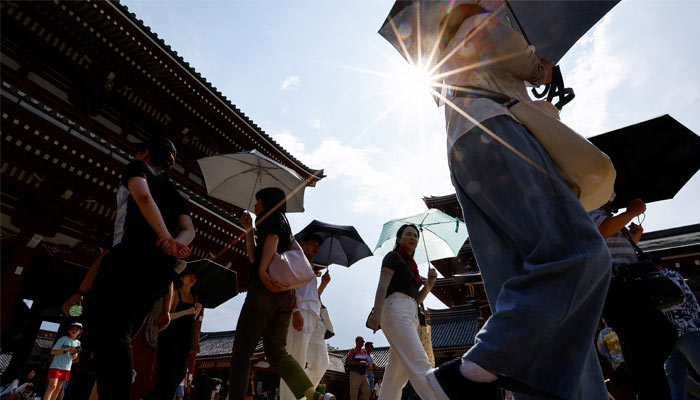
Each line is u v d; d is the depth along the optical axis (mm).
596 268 807
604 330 3359
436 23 1378
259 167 5336
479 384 767
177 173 12664
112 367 1546
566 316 760
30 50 9086
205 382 10078
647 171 2424
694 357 2254
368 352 10133
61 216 8188
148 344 3553
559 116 1268
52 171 7699
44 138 7086
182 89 11273
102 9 8914
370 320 2545
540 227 861
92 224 8992
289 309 2543
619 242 2320
